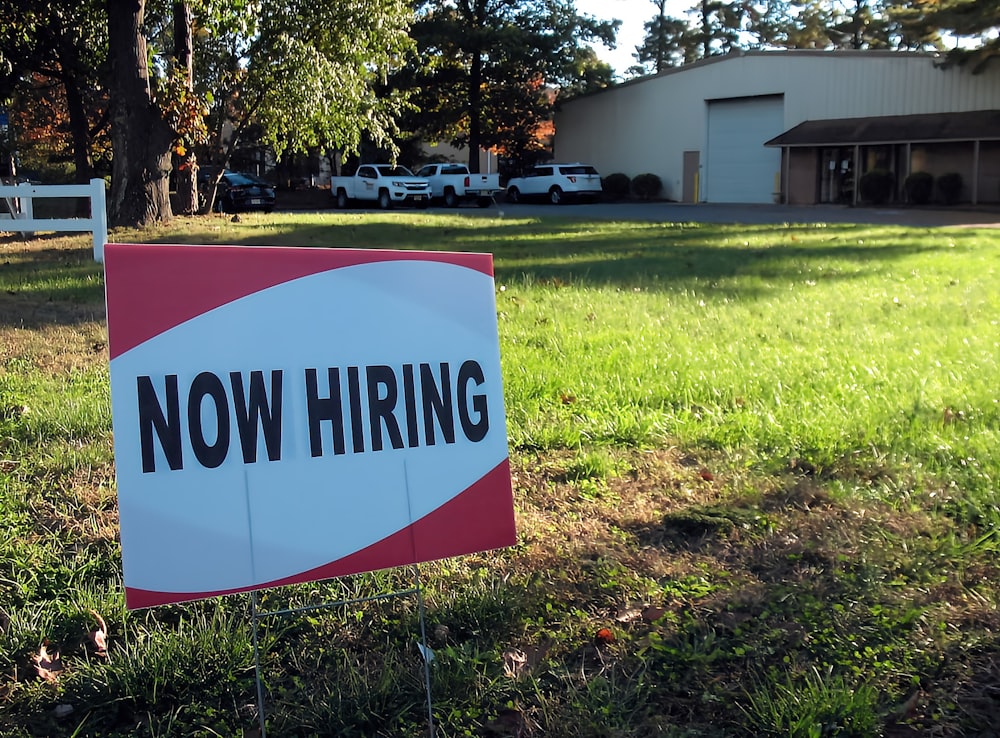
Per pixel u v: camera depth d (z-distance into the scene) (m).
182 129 18.36
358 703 2.63
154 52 20.00
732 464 4.55
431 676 2.76
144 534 2.33
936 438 4.73
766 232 18.25
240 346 2.47
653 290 10.06
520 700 2.70
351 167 45.19
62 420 5.03
